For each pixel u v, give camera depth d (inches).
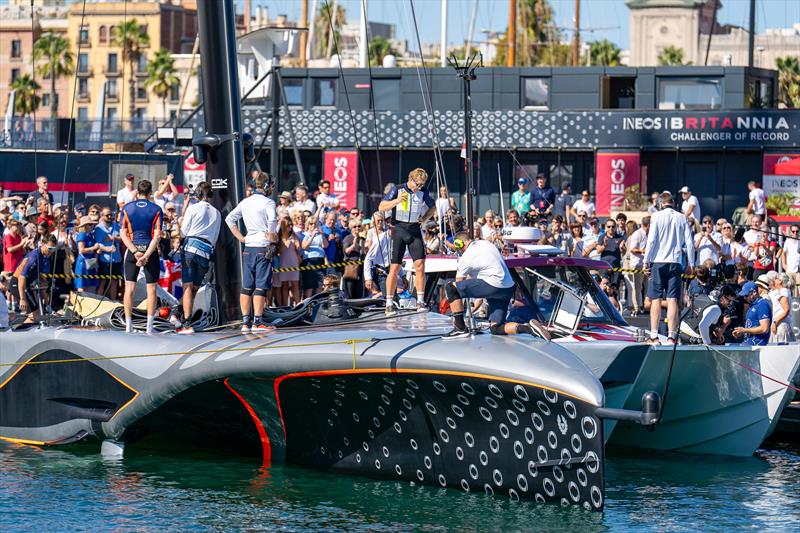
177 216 1544.0
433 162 2458.2
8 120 2456.9
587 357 1059.9
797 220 1925.4
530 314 1152.2
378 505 908.0
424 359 880.3
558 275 1179.3
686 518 912.3
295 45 2476.6
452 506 901.8
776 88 2605.8
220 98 1096.2
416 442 949.2
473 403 889.5
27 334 1149.7
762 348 1130.0
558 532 836.6
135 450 1136.2
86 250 1409.9
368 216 2460.6
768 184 2407.7
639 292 1587.1
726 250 1673.2
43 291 1368.1
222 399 1011.3
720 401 1165.7
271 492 953.5
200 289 1112.2
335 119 2444.6
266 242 1035.9
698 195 2448.3
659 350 1094.4
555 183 2455.7
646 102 2486.5
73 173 2080.5
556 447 861.8
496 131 2420.0
